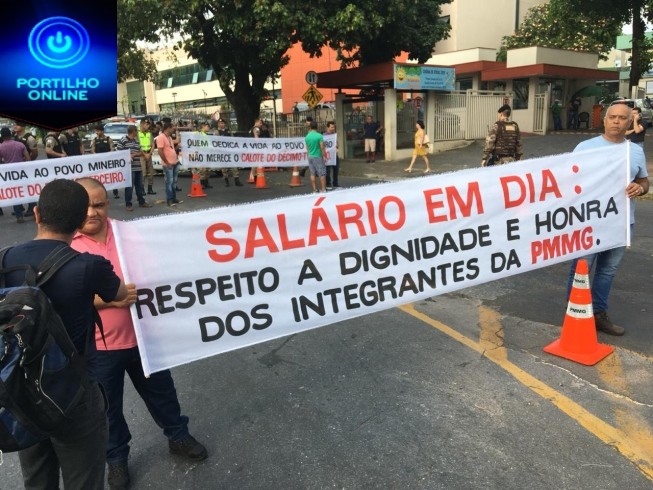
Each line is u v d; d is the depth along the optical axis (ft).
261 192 44.09
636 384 11.94
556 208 13.35
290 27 52.39
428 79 63.77
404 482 9.14
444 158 62.59
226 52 60.03
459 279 12.44
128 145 37.45
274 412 11.53
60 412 6.17
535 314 16.34
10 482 9.80
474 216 12.38
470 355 13.74
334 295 11.12
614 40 83.56
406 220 11.64
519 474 9.20
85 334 7.01
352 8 52.44
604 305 14.57
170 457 10.19
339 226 10.98
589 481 8.95
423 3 69.00
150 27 56.24
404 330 15.55
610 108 14.07
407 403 11.60
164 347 9.63
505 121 27.27
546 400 11.45
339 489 9.05
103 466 7.30
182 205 38.58
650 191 36.37
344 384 12.57
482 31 102.89
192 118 98.27
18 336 5.70
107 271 7.24
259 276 10.36
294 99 132.26
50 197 6.81
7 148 34.24
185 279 9.71
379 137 66.23
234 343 10.29
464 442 10.15
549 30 95.76
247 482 9.37
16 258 6.64
